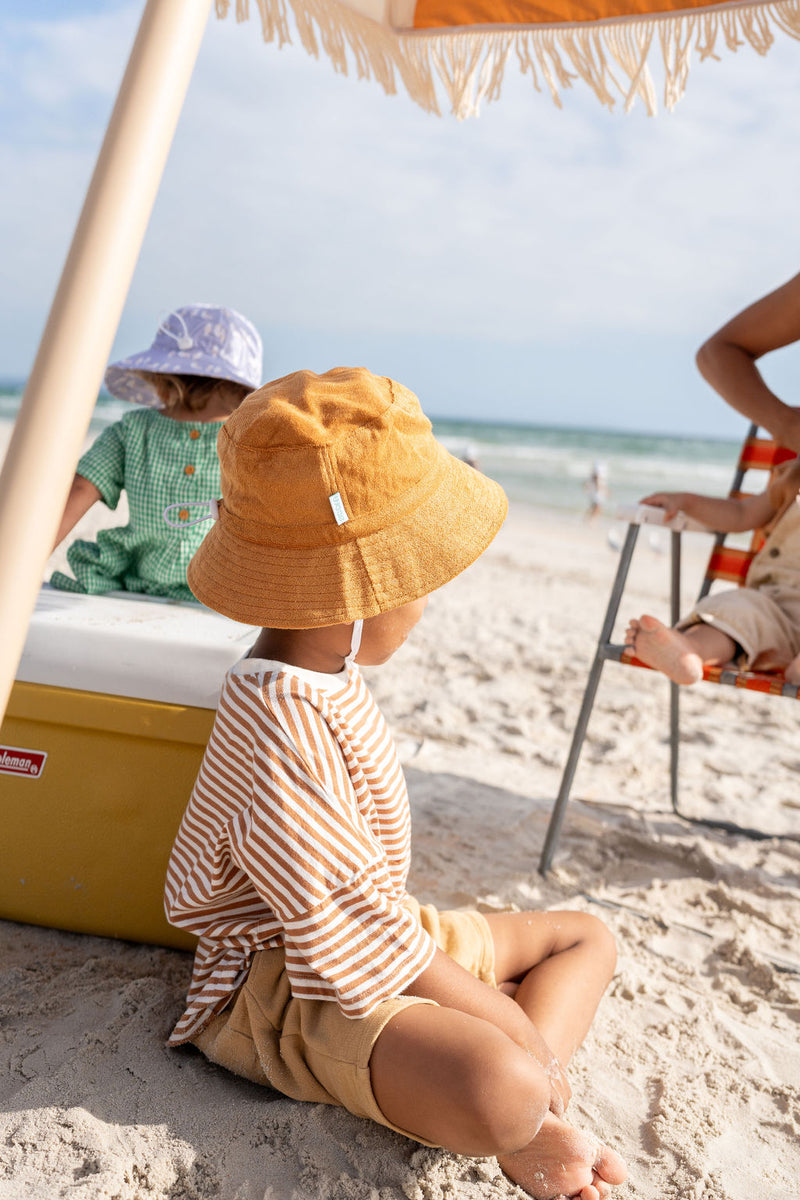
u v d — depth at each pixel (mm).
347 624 1283
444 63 2389
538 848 2453
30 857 1746
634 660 2203
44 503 909
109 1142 1228
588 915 1641
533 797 2830
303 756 1227
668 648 2148
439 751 3199
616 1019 1725
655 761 3291
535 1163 1203
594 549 11742
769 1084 1554
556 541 12492
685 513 2439
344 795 1253
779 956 2006
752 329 2455
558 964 1526
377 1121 1237
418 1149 1274
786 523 2486
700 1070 1584
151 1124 1273
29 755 1712
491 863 2322
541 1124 1191
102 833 1720
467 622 5496
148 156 940
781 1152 1391
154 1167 1192
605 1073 1554
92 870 1736
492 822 2588
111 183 925
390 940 1210
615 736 3502
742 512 2551
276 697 1247
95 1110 1290
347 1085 1207
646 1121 1439
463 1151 1160
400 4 2314
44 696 1670
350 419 1200
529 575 8438
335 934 1188
